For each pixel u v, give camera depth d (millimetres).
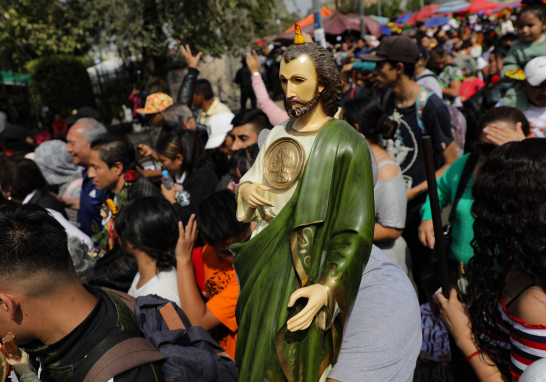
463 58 7199
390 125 2463
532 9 3316
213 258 2303
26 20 9945
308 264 1006
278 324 999
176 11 9211
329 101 1044
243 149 2900
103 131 3668
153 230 2086
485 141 2068
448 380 1979
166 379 1372
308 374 972
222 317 2066
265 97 3871
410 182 3168
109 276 2449
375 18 18188
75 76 13289
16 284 1229
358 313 1226
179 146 3352
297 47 1007
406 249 2721
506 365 1486
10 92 13555
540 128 2875
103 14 9492
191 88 4844
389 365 1161
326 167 1020
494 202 1447
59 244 1300
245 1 11477
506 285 1414
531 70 2715
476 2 17281
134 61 13086
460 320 1587
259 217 1147
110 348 1288
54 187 4559
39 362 1479
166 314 1557
